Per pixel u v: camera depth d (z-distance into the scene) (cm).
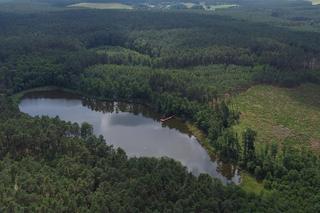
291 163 18462
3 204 14162
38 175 15975
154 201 14862
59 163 17288
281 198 16238
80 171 16725
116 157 18012
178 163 17712
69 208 14438
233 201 15062
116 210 14338
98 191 15438
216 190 15662
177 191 15450
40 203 14600
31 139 18562
